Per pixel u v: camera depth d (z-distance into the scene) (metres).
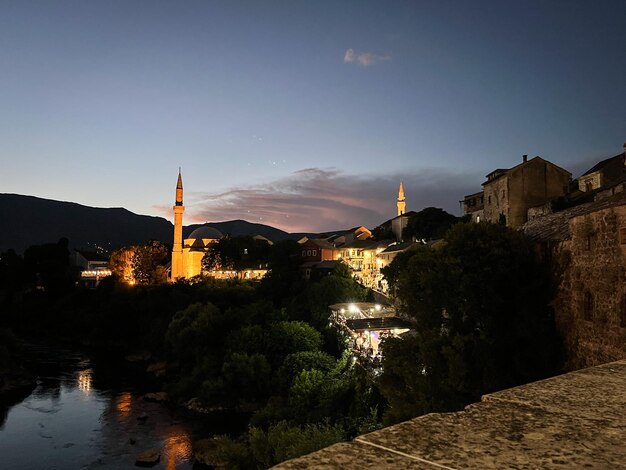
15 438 55.22
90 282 188.50
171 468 48.00
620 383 7.26
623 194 26.77
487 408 5.97
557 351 30.48
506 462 4.35
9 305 150.88
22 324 139.50
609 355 24.55
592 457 4.49
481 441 4.83
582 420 5.52
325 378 58.16
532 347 31.23
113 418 62.22
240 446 40.94
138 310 118.56
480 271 33.16
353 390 51.69
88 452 51.47
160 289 125.44
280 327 74.38
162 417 62.88
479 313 32.84
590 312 26.97
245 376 66.75
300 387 54.69
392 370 36.28
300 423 50.44
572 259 29.00
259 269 139.88
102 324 116.00
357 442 4.77
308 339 72.62
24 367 90.62
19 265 163.62
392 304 75.88
